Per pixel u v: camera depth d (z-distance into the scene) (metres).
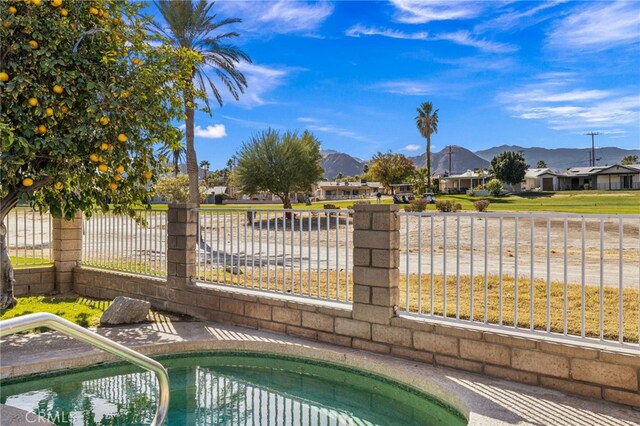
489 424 3.50
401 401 4.56
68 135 5.68
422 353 4.95
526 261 11.52
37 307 7.74
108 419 4.12
